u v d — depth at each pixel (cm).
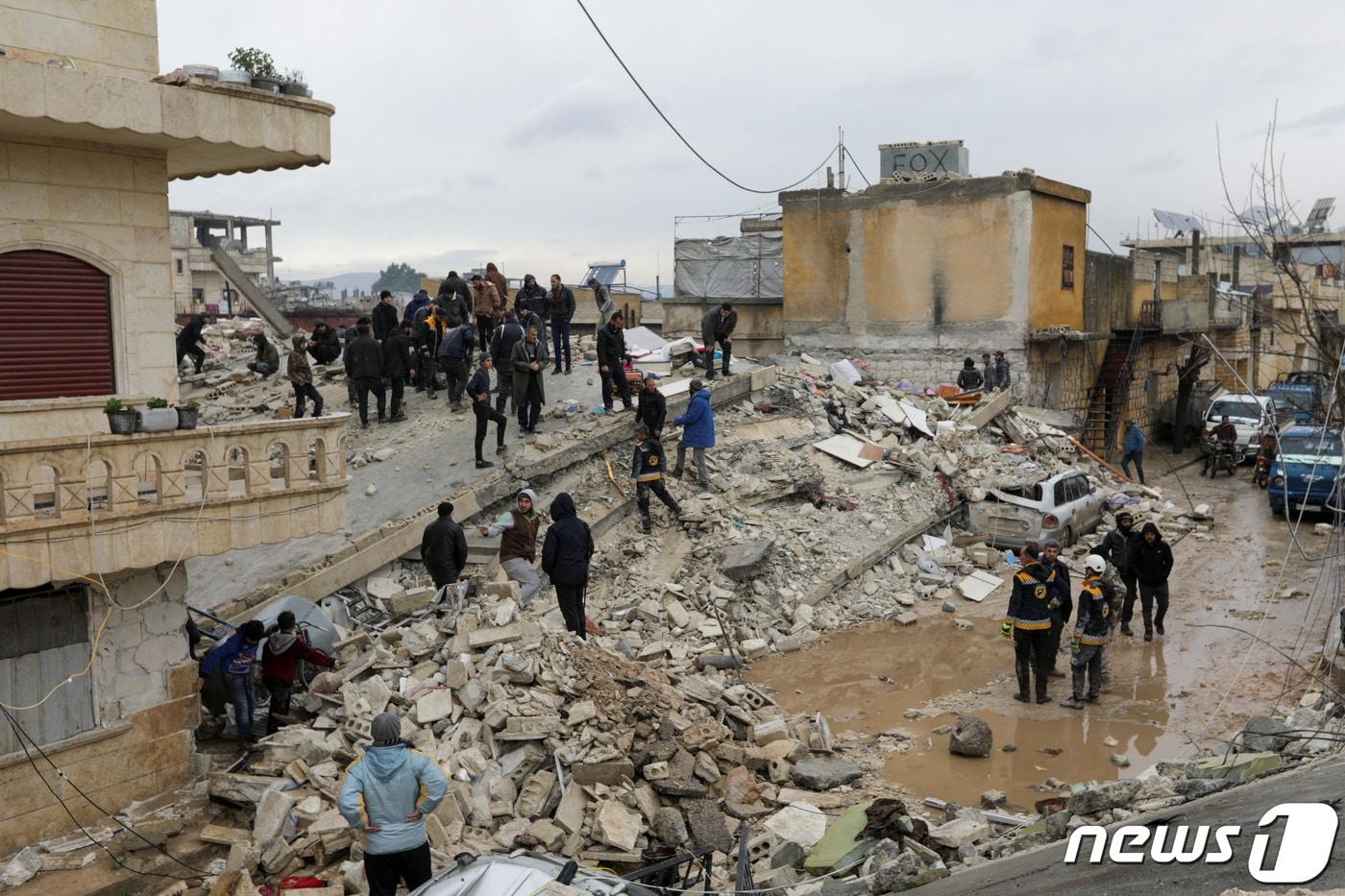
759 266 3375
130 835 1016
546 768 1059
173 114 1040
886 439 2302
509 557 1505
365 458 1998
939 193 2939
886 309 3034
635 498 1881
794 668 1521
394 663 1240
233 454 1506
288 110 1131
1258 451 2852
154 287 1152
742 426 2228
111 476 1000
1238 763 832
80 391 1099
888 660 1545
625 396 2166
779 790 1095
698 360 2494
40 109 950
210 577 1609
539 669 1159
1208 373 3869
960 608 1792
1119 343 3428
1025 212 2839
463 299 2470
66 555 970
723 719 1236
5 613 1008
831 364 2758
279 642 1187
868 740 1241
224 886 865
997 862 759
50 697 1041
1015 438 2552
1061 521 2028
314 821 974
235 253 6981
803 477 2036
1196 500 2548
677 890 807
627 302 4869
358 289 6944
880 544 1922
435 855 902
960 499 2134
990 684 1427
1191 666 1452
